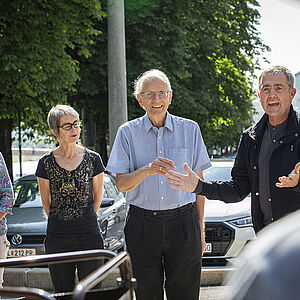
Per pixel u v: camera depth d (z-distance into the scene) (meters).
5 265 1.66
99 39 12.32
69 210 3.16
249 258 0.79
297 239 0.75
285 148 2.71
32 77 9.36
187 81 14.03
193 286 3.09
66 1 10.22
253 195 2.87
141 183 3.02
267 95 2.72
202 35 14.51
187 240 3.02
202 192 2.84
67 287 3.13
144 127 3.14
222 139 28.97
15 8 9.29
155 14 13.10
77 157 3.26
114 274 4.80
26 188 6.39
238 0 16.16
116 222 6.13
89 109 14.41
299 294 0.69
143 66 12.93
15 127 13.60
